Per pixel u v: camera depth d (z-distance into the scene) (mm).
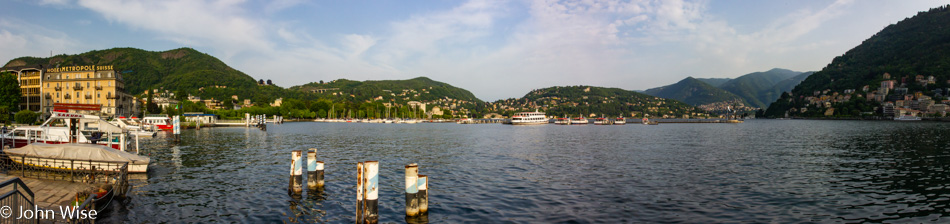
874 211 22750
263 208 22719
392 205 23609
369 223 19297
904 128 137250
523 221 20875
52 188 23203
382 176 33781
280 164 40219
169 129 96750
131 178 31062
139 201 23953
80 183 24781
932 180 31938
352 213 21906
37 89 133500
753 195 26578
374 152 54688
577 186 29719
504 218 21391
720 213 22297
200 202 23922
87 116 38688
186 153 50000
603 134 108938
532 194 27016
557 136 98125
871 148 59531
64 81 133750
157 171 35125
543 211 22766
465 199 25500
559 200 25297
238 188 27906
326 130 124125
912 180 32000
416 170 20656
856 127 152375
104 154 27781
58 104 38281
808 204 24281
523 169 38406
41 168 27047
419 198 21406
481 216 21703
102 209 21172
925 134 96688
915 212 22531
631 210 22906
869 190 28156
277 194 26078
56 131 39031
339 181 30672
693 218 21391
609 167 39594
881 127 149000
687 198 25750
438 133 112500
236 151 53000
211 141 69938
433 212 22328
